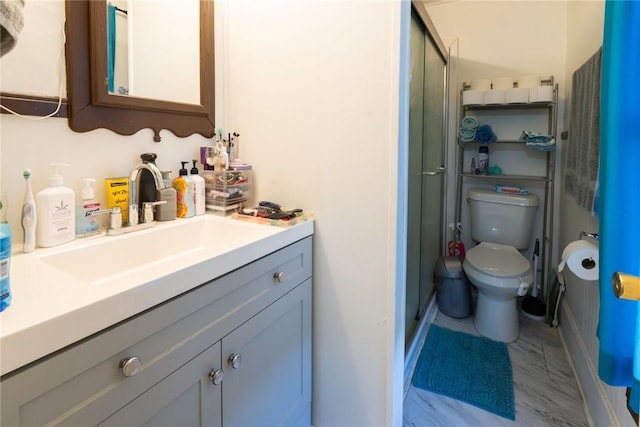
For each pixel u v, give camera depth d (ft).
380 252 3.94
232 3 4.56
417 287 6.75
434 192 7.77
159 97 3.94
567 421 4.77
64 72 3.08
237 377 3.07
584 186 4.97
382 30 3.70
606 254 2.54
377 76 3.76
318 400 4.50
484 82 7.75
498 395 5.24
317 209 4.24
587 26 5.77
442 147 8.27
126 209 3.56
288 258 3.75
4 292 1.80
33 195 2.90
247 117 4.60
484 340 6.67
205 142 4.57
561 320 6.96
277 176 4.46
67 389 1.82
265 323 3.41
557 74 7.55
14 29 2.11
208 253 2.81
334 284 4.23
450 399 5.22
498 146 8.25
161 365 2.34
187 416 2.58
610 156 2.45
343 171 4.04
